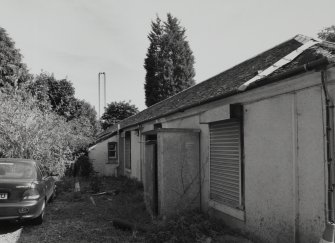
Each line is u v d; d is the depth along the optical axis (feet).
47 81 94.63
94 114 110.22
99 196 40.19
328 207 14.14
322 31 78.69
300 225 16.29
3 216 22.74
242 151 22.08
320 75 14.88
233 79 29.01
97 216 28.76
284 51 24.66
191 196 28.02
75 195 38.58
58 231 23.82
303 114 16.17
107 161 69.46
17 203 23.17
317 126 15.25
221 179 24.91
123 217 28.17
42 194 25.82
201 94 33.81
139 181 50.44
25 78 82.58
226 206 23.63
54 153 46.93
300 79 16.02
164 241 20.52
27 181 24.31
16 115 42.24
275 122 18.40
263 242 19.31
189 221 23.34
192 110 29.94
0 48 83.97
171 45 144.15
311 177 15.57
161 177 27.35
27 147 41.42
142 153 49.47
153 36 148.87
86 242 21.21
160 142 27.53
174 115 35.04
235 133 22.99
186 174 28.07
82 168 64.23
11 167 26.37
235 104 21.93
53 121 46.75
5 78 79.71
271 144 18.74
